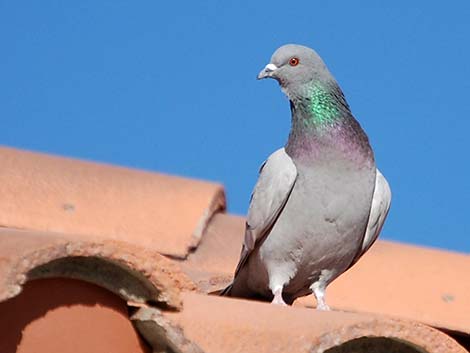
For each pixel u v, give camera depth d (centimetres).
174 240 1248
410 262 1317
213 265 1243
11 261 668
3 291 657
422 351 736
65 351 697
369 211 1088
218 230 1314
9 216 1209
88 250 698
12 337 680
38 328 690
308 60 1112
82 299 710
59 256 686
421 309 1223
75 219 1239
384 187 1096
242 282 1132
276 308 792
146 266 720
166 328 711
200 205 1311
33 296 693
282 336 730
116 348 714
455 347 737
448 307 1230
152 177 1359
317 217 1070
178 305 739
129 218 1266
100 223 1245
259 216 1077
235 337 736
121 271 720
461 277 1290
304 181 1070
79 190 1293
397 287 1262
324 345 717
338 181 1070
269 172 1083
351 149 1080
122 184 1328
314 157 1075
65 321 701
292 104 1116
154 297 732
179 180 1364
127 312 725
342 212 1070
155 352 725
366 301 1238
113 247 709
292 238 1078
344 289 1253
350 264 1127
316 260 1095
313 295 1248
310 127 1090
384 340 741
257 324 747
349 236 1087
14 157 1325
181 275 747
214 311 764
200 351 709
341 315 762
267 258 1091
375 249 1338
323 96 1100
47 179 1294
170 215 1288
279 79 1122
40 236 706
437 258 1334
